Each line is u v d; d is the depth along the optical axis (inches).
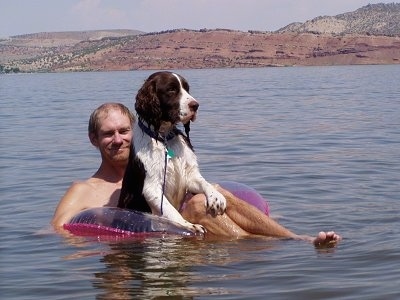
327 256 130.4
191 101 148.8
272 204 180.1
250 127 362.6
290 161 246.7
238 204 146.6
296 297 110.9
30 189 205.8
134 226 146.2
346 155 257.8
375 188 196.9
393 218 160.6
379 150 267.6
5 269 129.2
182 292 113.7
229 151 271.6
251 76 1504.7
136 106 150.3
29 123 411.5
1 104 614.5
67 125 391.2
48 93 828.0
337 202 180.2
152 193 148.3
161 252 135.0
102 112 161.2
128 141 161.0
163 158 148.4
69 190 162.9
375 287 114.0
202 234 145.2
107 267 127.6
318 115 429.7
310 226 156.5
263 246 137.7
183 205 153.1
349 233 148.3
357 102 541.0
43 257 135.7
